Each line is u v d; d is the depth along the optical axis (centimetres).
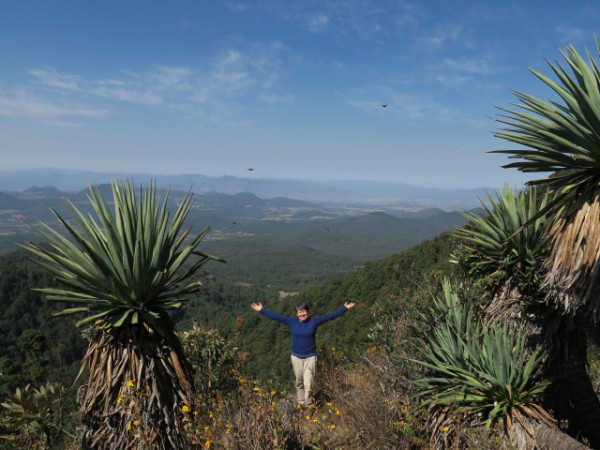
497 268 690
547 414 488
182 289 514
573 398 568
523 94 510
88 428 465
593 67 466
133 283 471
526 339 602
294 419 484
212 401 541
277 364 5600
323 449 473
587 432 551
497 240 684
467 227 773
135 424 426
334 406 582
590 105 439
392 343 688
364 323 4928
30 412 536
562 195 478
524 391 523
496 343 546
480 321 661
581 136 453
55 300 457
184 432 462
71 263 464
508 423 487
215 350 802
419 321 680
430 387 562
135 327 481
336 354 827
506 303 648
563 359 573
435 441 492
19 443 521
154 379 465
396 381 598
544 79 505
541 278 607
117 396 461
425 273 789
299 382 642
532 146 491
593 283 448
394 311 763
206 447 396
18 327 11938
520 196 680
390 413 521
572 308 491
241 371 814
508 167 516
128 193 517
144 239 486
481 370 542
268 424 434
